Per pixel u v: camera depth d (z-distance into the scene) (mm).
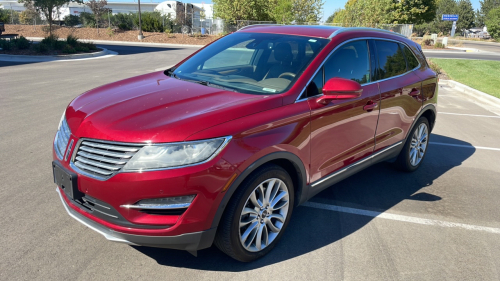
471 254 3322
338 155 3582
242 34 4281
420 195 4484
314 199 4227
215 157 2486
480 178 5137
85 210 2652
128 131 2467
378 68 4094
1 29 24547
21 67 13891
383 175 5066
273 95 3049
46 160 4828
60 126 3057
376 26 35000
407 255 3248
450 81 14055
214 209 2543
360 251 3256
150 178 2367
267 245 3064
